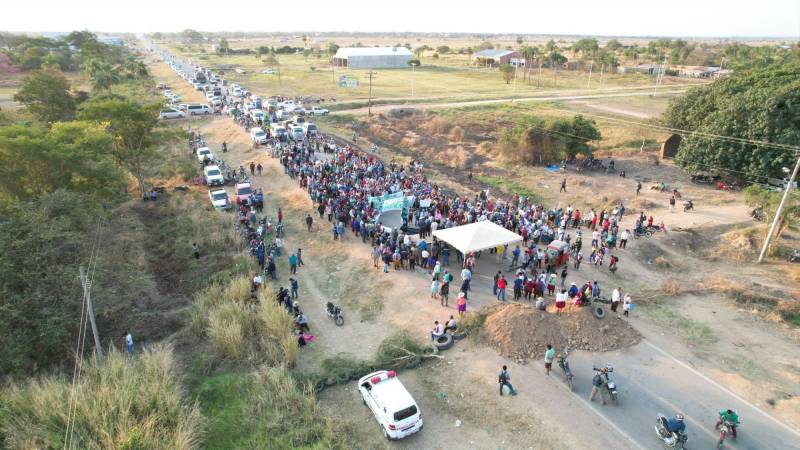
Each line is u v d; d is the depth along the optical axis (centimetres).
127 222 3853
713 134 4856
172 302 2873
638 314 2612
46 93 6619
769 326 2511
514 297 2748
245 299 2758
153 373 1962
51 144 3353
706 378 2095
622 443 1753
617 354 2253
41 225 2509
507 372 2136
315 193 4162
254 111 7544
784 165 4394
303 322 2481
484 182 5303
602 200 4578
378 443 1795
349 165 4978
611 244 3416
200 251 3481
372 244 3459
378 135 7606
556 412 1906
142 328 2559
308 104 9588
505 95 10788
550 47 17662
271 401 1930
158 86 11488
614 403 1941
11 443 1582
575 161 5934
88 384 1852
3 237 2358
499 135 7050
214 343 2316
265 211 4284
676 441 1705
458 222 3506
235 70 15338
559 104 9569
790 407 1911
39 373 2139
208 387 2038
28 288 2273
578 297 2522
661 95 10806
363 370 2177
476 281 2955
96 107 4491
